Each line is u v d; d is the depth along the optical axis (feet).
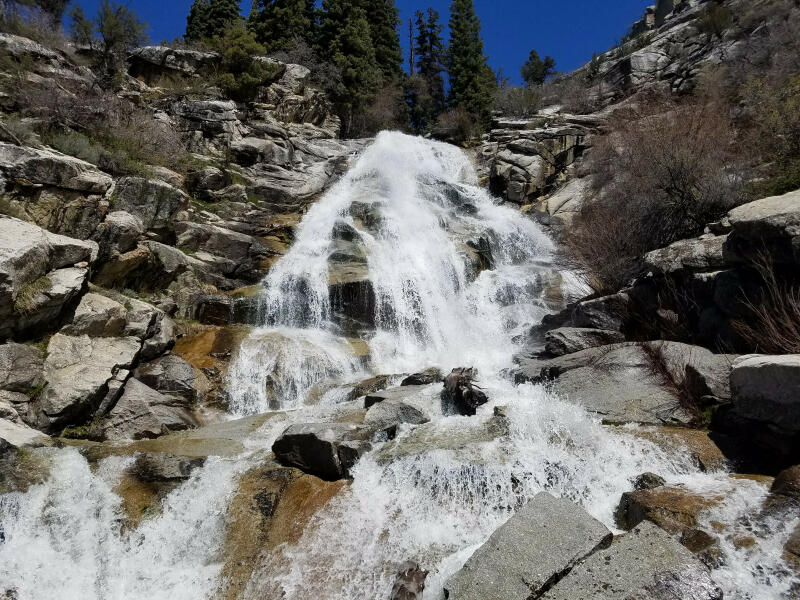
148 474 20.99
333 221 54.75
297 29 107.34
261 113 77.10
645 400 21.66
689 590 11.48
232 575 17.60
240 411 31.76
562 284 44.32
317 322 41.29
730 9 77.82
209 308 40.42
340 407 28.91
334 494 19.13
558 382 25.11
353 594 15.87
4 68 48.73
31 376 25.75
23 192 31.76
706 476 17.04
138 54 72.90
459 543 16.57
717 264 24.13
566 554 13.08
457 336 40.70
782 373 15.83
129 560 18.57
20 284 25.81
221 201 55.77
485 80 114.32
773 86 44.80
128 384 29.40
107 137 47.52
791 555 12.01
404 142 79.00
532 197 64.54
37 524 18.80
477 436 21.03
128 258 36.35
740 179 32.40
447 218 55.72
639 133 45.19
